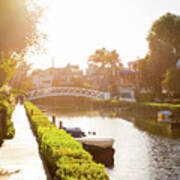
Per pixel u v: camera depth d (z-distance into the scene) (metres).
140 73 77.50
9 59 7.70
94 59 102.81
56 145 9.07
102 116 65.19
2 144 15.23
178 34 67.38
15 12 6.65
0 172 8.72
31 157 11.95
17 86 8.20
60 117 63.16
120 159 23.38
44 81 112.94
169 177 18.34
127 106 81.12
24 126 24.14
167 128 42.44
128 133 38.38
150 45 71.38
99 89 108.75
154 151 26.47
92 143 22.19
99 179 5.69
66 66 114.56
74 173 5.92
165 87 68.88
